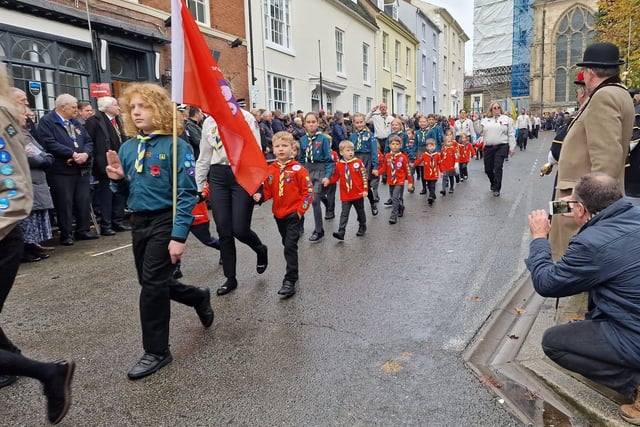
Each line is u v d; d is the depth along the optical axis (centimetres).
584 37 4956
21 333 379
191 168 303
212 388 292
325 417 259
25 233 571
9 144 238
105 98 725
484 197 1015
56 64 905
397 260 559
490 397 274
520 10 5256
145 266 307
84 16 928
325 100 1956
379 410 264
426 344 342
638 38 1661
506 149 1007
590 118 313
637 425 234
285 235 454
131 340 364
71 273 538
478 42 5675
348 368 311
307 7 1781
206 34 1267
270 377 302
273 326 380
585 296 409
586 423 248
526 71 5316
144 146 304
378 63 2519
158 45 1139
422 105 3394
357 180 657
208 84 340
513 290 446
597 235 238
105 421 262
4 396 290
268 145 1087
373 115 1249
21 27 825
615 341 237
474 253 579
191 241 682
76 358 336
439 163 1045
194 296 362
